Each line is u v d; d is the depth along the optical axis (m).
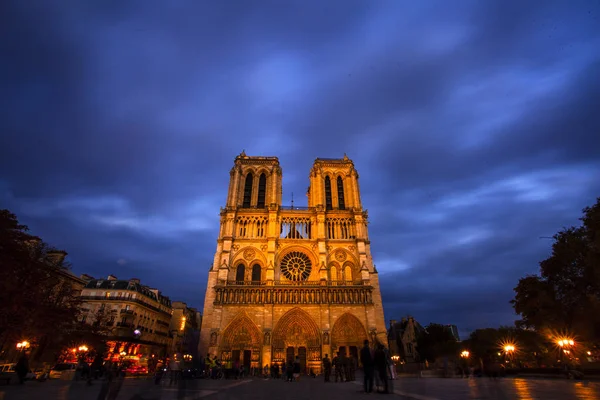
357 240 87.94
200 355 72.81
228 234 86.81
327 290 79.56
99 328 59.25
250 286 78.69
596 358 60.09
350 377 42.78
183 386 19.88
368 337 75.94
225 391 24.09
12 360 60.12
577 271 51.38
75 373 39.91
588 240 48.34
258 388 28.16
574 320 51.06
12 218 34.69
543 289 54.72
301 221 91.81
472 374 49.47
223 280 80.25
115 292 94.31
